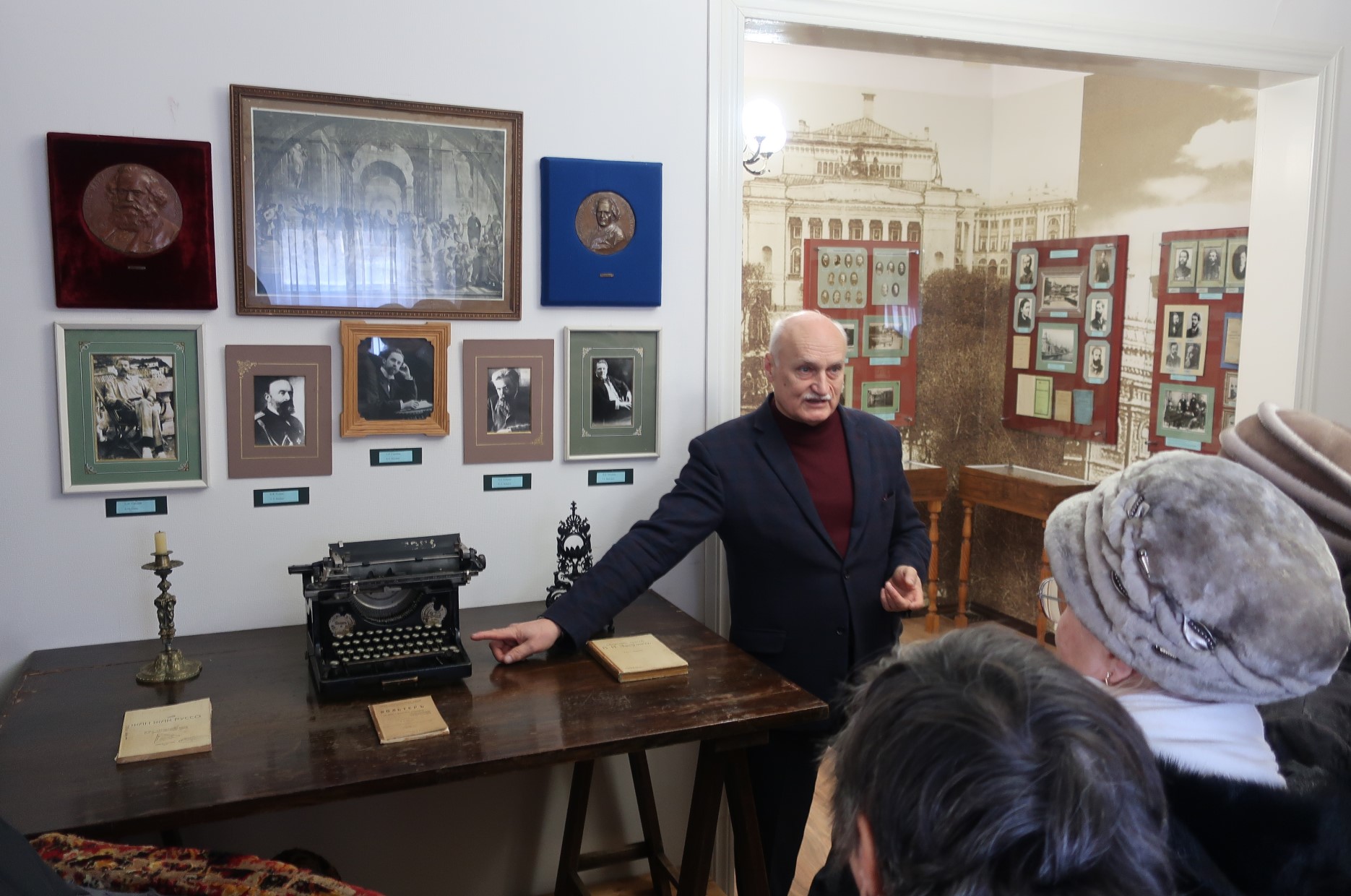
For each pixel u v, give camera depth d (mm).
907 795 684
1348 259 3670
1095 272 5570
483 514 2746
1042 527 5949
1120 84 5363
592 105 2729
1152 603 977
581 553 2666
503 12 2615
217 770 1754
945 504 6520
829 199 5996
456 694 2133
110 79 2307
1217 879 952
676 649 2438
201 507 2479
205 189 2383
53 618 2387
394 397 2605
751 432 2652
